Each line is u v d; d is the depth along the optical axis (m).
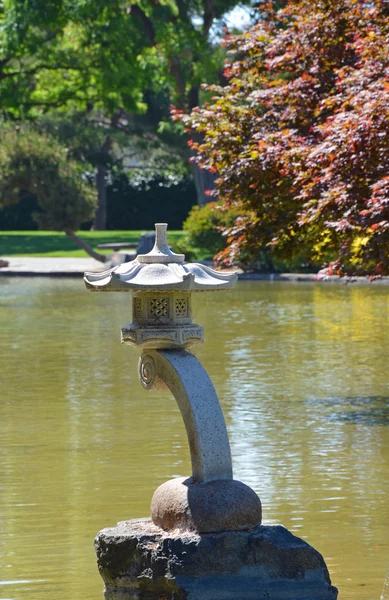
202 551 6.91
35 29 63.72
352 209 14.87
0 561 8.91
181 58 61.25
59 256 62.12
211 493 7.07
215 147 18.33
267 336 25.48
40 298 38.03
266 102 18.66
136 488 11.24
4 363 21.09
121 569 7.11
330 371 19.83
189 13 61.09
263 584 6.91
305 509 10.29
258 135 17.70
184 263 7.67
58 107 69.88
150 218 85.62
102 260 53.12
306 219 15.52
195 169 62.28
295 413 15.56
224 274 7.57
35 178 51.66
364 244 15.07
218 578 6.91
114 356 22.09
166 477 11.70
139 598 7.04
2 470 12.13
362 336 25.30
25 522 10.05
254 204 18.19
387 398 16.86
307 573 6.95
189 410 7.30
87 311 32.75
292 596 6.89
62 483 11.51
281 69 19.09
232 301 36.00
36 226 82.62
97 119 86.19
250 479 11.53
